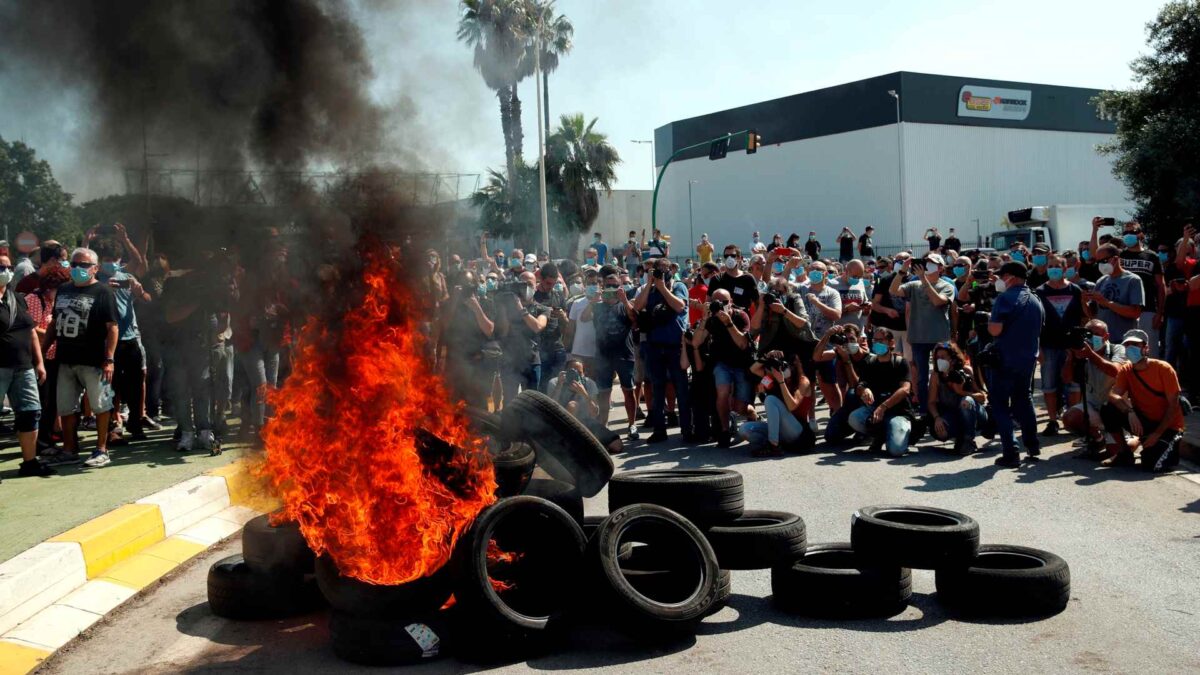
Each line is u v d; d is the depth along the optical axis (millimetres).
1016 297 8945
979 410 10125
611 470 6000
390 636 4656
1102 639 4789
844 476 8891
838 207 58844
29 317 8133
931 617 5207
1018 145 61344
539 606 4969
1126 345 8656
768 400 10148
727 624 5172
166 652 4906
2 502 7090
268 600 5367
